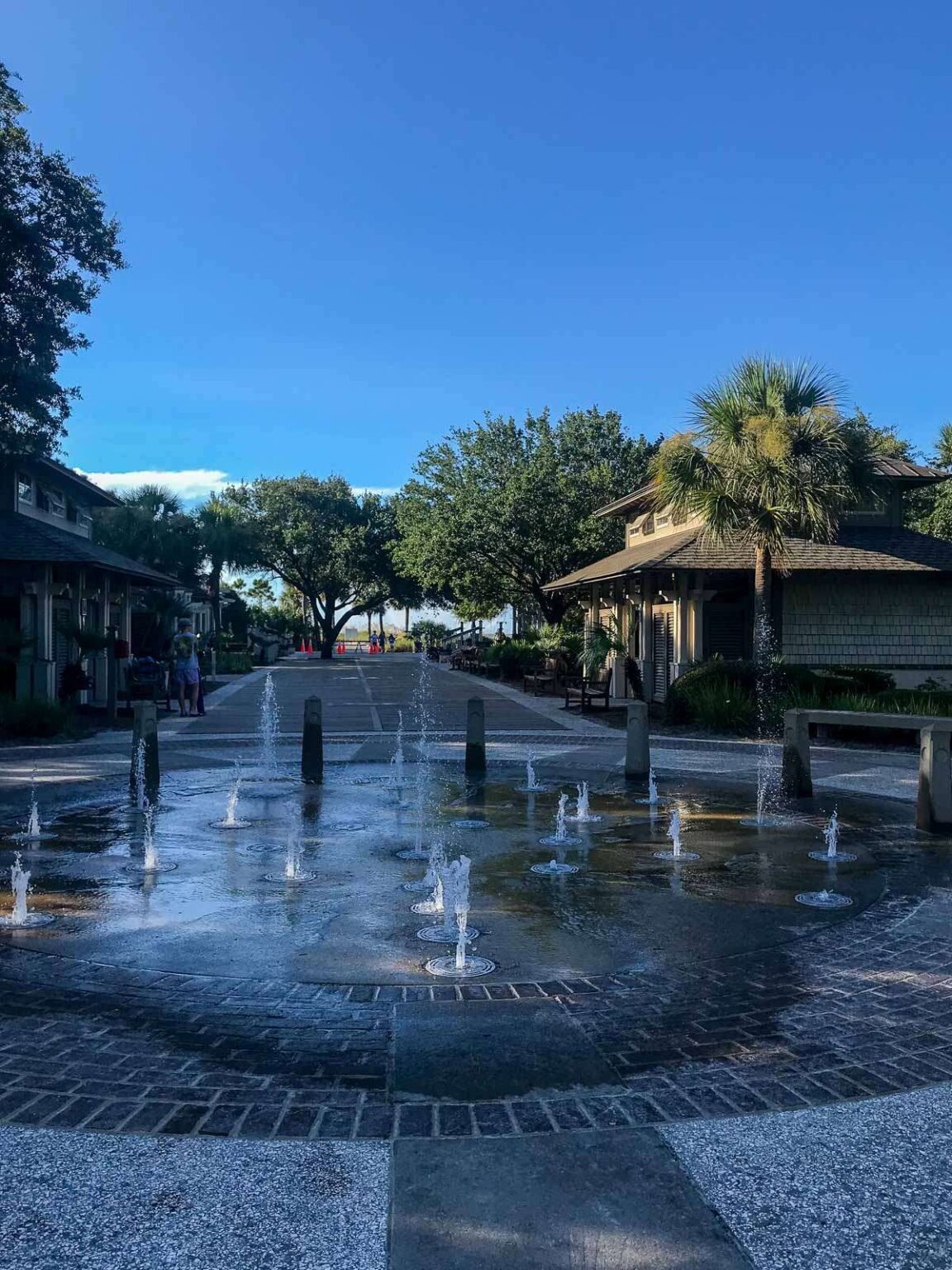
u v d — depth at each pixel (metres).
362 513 70.19
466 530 38.25
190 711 22.02
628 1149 3.32
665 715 19.22
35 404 18.47
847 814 10.20
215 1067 4.01
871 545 21.20
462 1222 2.89
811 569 19.69
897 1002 4.84
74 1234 2.83
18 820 9.58
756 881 7.36
